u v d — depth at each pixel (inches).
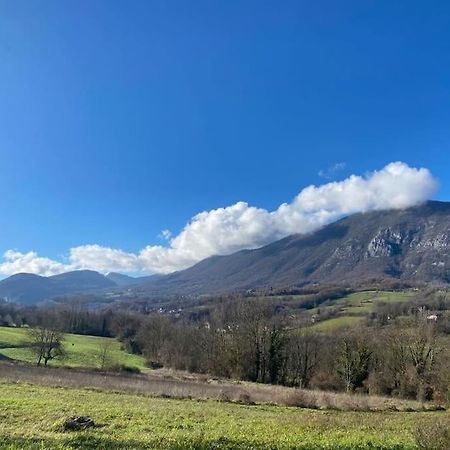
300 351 3417.8
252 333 3390.7
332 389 3006.9
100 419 943.0
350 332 3435.0
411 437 871.7
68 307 6171.3
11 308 6067.9
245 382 2955.2
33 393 1348.4
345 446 720.3
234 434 838.5
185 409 1261.1
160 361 4185.5
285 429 942.4
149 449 619.5
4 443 606.5
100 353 3868.1
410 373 2746.1
